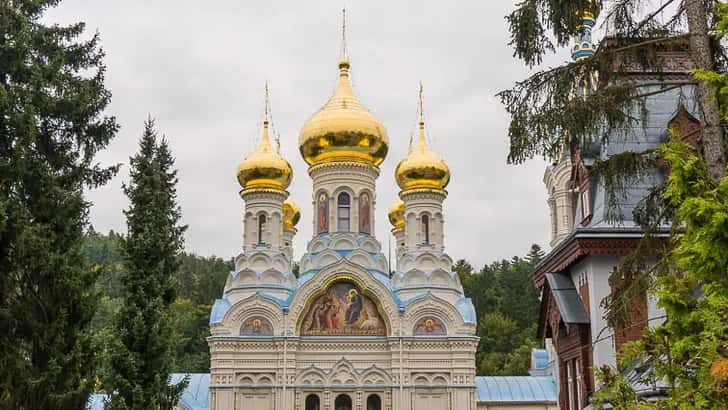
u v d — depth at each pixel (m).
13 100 28.38
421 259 66.12
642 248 18.14
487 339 106.38
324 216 69.75
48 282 27.50
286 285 65.00
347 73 74.44
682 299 15.03
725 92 14.74
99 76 32.78
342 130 69.62
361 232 69.12
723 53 18.16
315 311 63.47
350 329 63.41
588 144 17.86
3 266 27.38
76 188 30.62
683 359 14.77
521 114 17.73
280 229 67.69
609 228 27.36
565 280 30.20
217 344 62.00
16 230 26.91
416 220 67.75
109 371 34.31
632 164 17.95
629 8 18.19
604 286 27.52
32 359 27.64
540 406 67.31
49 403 26.31
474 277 121.38
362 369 62.41
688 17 17.78
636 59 18.12
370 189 70.38
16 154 27.47
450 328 63.31
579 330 28.17
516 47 18.02
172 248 36.69
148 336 34.50
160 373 34.53
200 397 66.44
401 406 61.59
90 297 28.59
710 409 13.80
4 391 25.81
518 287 121.31
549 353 71.12
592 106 17.28
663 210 18.48
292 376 61.81
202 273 135.75
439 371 62.44
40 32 30.83
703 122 17.58
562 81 17.59
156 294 35.41
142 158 37.56
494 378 69.50
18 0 30.38
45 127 30.28
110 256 115.19
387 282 65.31
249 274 64.50
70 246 29.06
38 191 28.73
